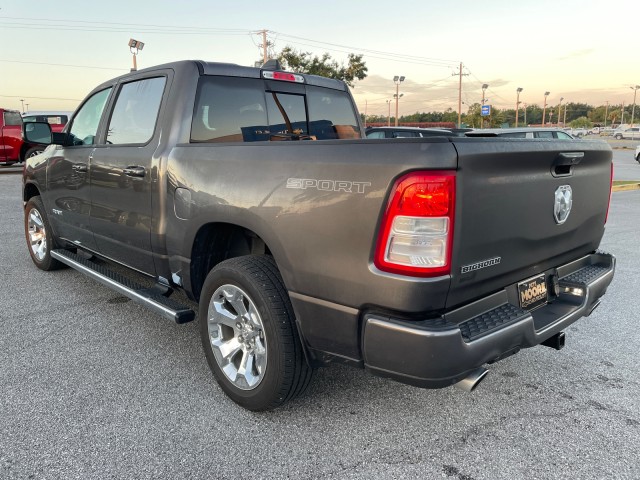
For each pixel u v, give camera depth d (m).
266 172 2.62
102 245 4.18
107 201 3.90
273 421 2.79
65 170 4.51
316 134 4.20
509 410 2.94
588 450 2.57
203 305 3.05
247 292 2.72
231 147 2.87
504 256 2.45
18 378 3.22
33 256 5.69
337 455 2.51
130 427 2.71
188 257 3.20
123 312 4.42
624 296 5.02
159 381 3.22
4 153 16.64
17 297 4.78
